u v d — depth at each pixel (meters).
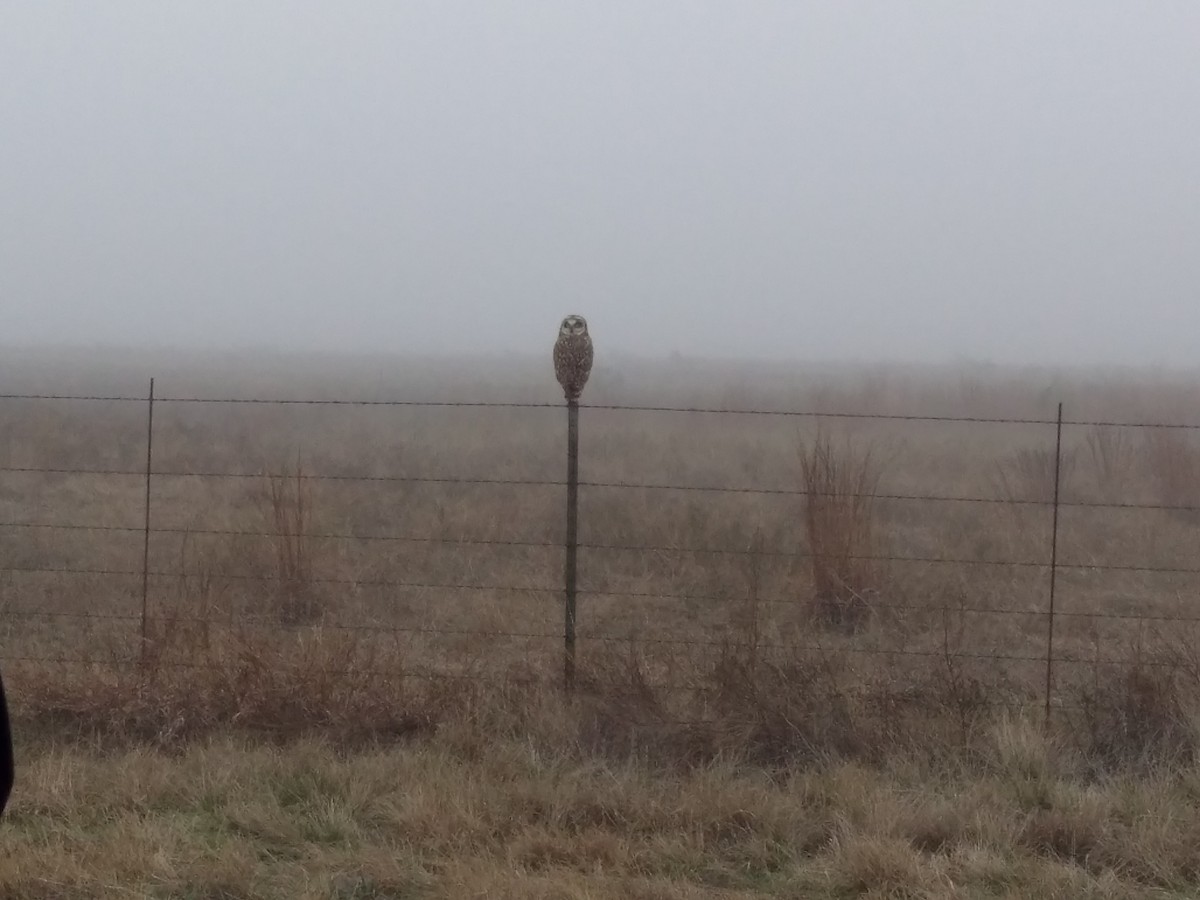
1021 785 5.09
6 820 4.79
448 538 11.01
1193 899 4.22
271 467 15.24
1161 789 5.01
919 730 5.59
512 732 5.71
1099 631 8.15
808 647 6.62
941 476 15.49
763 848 4.60
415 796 4.93
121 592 8.92
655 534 11.15
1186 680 5.84
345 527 11.33
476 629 7.94
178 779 5.16
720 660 6.11
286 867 4.46
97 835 4.69
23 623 7.96
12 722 5.76
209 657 6.14
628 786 5.12
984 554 10.53
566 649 6.09
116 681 6.07
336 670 5.98
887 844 4.49
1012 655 7.46
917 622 8.21
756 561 8.22
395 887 4.30
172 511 12.55
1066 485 13.98
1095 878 4.37
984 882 4.33
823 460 11.02
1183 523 12.02
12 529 11.43
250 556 9.27
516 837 4.69
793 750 5.50
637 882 4.29
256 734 5.71
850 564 8.41
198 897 4.21
